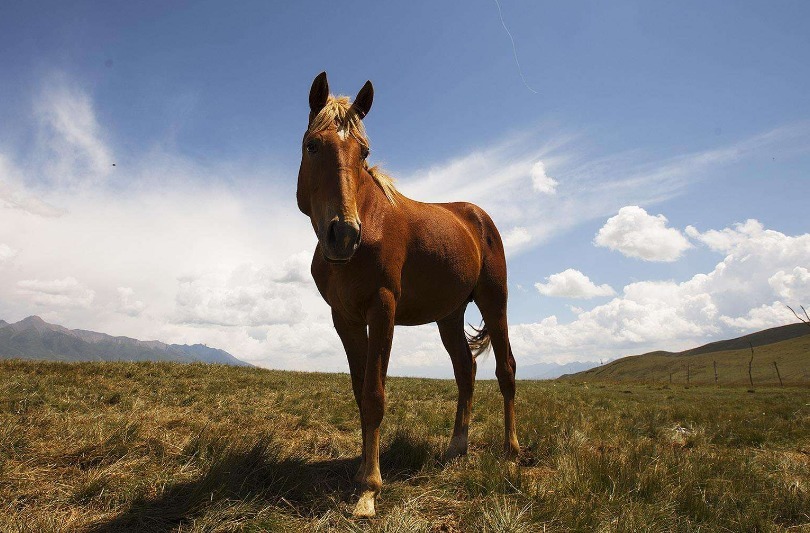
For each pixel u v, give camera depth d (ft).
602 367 394.52
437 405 27.27
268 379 36.88
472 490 10.68
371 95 12.00
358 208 10.85
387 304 10.90
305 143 10.95
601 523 8.83
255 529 8.50
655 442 18.49
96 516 8.86
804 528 9.39
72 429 13.98
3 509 8.96
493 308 16.14
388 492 10.55
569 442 15.38
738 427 22.81
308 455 14.12
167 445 13.14
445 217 14.24
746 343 451.53
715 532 8.80
